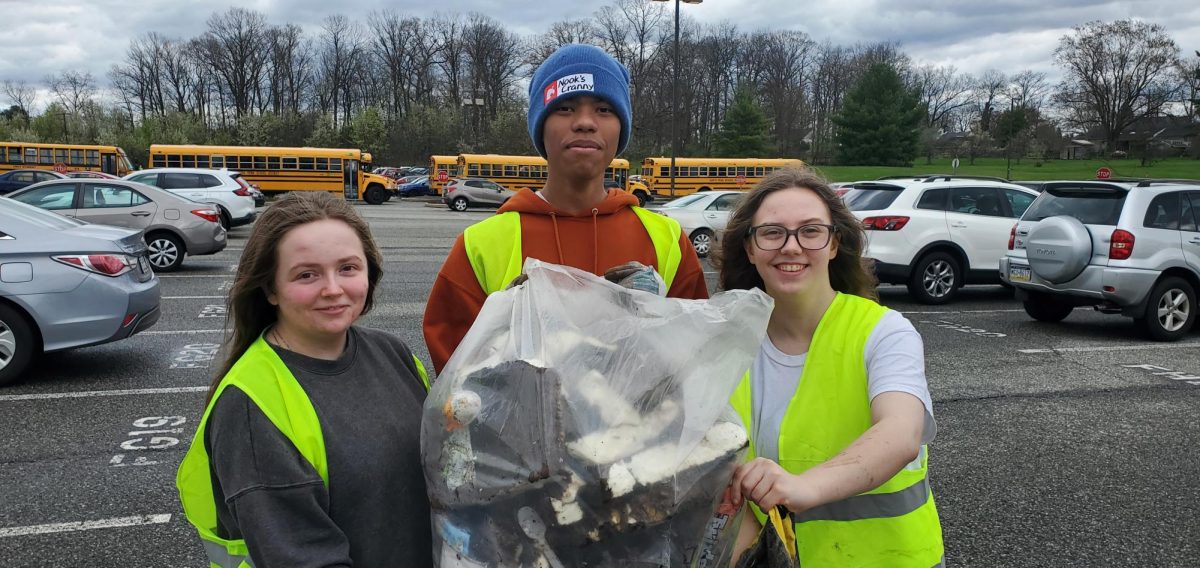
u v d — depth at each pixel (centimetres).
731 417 137
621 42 6228
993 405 515
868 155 6731
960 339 730
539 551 117
